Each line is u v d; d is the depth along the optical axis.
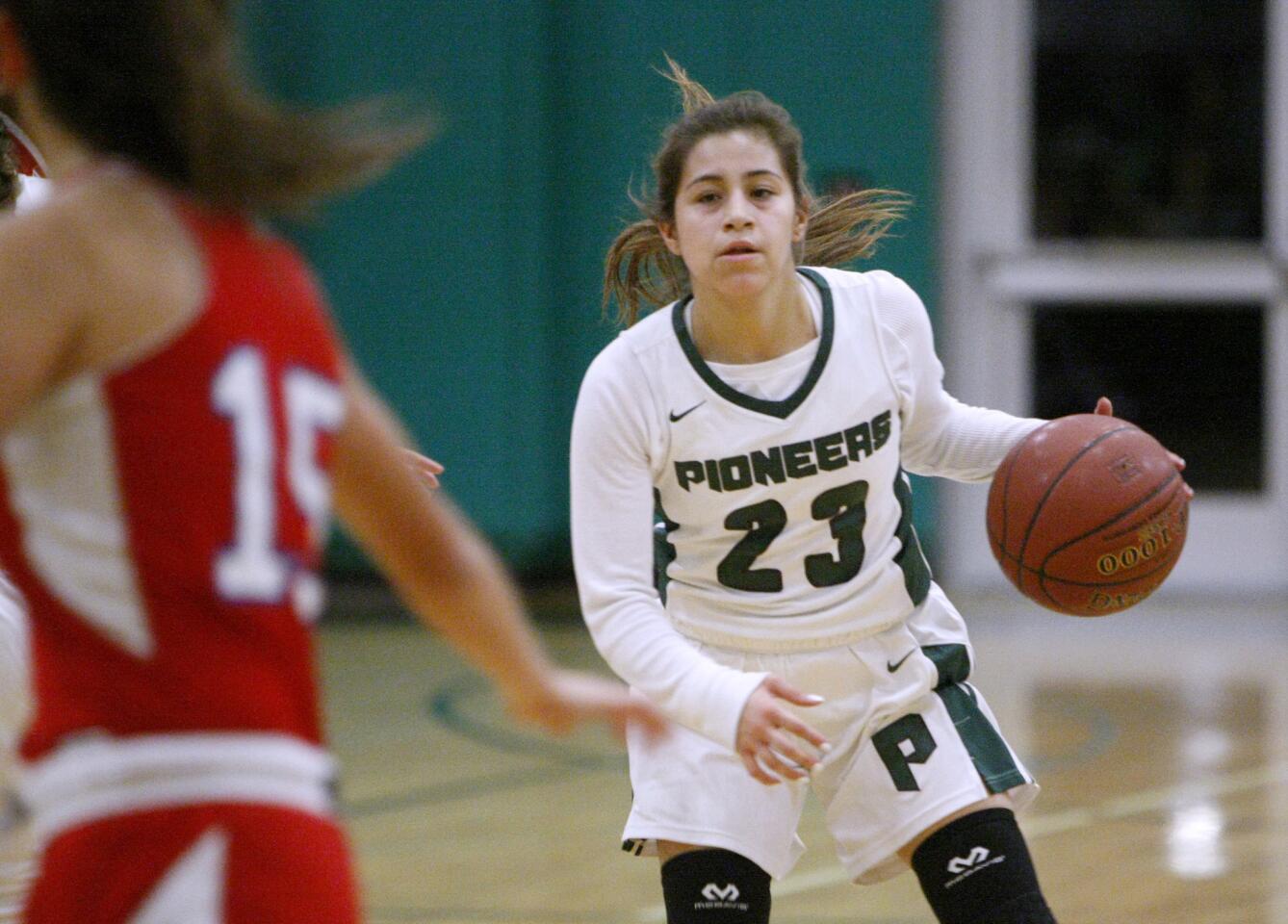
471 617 4.73
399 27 25.25
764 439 7.49
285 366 4.38
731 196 7.38
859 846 7.64
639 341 7.63
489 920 11.09
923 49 25.50
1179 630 23.27
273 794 4.20
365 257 25.77
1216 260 25.95
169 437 4.15
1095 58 26.11
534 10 25.19
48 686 4.21
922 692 7.69
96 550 4.14
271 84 25.36
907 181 25.62
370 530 4.71
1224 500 26.19
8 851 7.21
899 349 7.78
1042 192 26.31
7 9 4.26
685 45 25.42
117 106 4.29
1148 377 26.31
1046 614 24.62
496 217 25.42
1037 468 7.84
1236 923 11.02
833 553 7.69
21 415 4.03
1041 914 7.27
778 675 7.71
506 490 25.80
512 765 16.02
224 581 4.18
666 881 7.48
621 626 7.29
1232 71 25.83
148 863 4.07
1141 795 14.58
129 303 4.14
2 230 4.13
